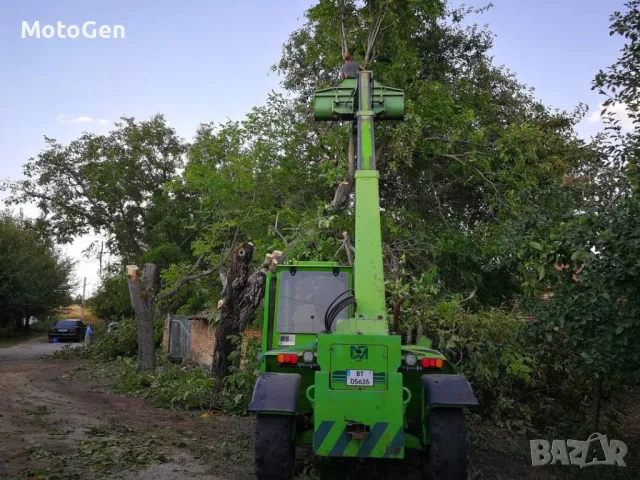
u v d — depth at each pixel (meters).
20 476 5.78
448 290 13.47
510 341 8.75
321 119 7.51
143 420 9.17
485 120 16.27
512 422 9.01
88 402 10.86
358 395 5.25
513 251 7.11
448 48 18.23
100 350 20.44
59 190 32.00
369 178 6.18
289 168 16.27
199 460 6.72
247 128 16.23
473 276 13.73
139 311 14.47
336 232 13.33
